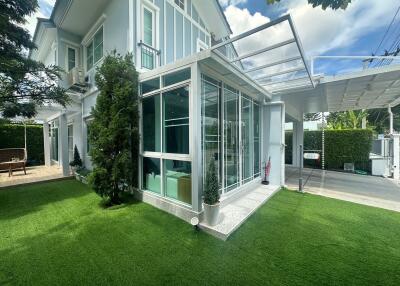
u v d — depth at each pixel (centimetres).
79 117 881
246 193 548
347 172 988
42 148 1219
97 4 675
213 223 344
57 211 433
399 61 533
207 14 896
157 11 637
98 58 747
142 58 581
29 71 550
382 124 1931
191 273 241
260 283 225
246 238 321
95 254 276
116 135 456
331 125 1528
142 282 226
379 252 285
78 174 745
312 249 291
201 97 393
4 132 1102
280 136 651
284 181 714
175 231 343
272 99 665
